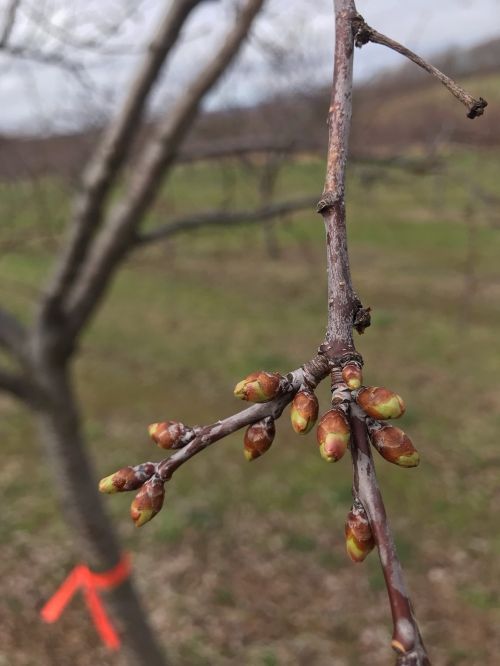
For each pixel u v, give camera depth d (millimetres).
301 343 10961
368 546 754
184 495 6477
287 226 4605
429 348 10438
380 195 15859
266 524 6102
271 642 4906
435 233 18297
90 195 2598
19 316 11328
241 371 9680
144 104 2527
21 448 7355
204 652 4789
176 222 2898
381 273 14891
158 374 9625
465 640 4918
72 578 4281
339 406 811
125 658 3357
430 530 6105
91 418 8188
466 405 8430
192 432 896
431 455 7238
